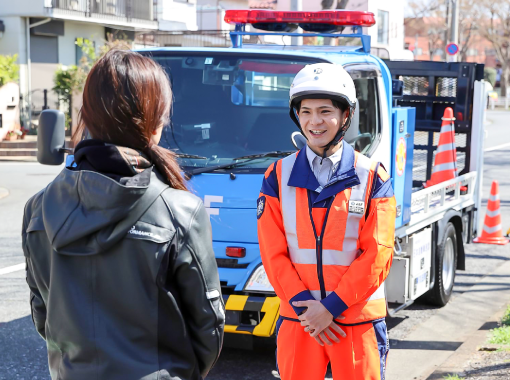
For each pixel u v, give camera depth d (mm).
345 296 2756
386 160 4871
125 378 1759
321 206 2855
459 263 6652
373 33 31578
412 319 5879
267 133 4543
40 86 23297
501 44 62219
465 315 5988
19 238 8852
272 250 2934
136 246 1766
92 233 1749
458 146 7301
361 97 4629
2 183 14039
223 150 4504
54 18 22594
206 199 4258
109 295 1787
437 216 6043
